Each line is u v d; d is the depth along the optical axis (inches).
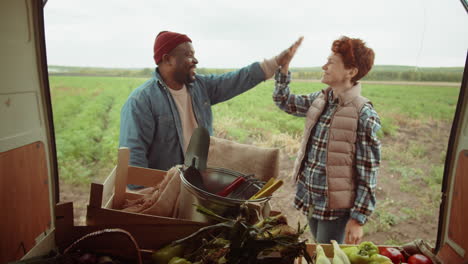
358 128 89.3
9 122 63.0
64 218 53.7
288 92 111.6
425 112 582.9
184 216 58.5
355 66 88.1
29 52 67.4
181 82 108.4
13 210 64.4
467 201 62.6
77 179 302.0
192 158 62.6
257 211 53.6
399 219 235.1
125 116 104.1
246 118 538.9
